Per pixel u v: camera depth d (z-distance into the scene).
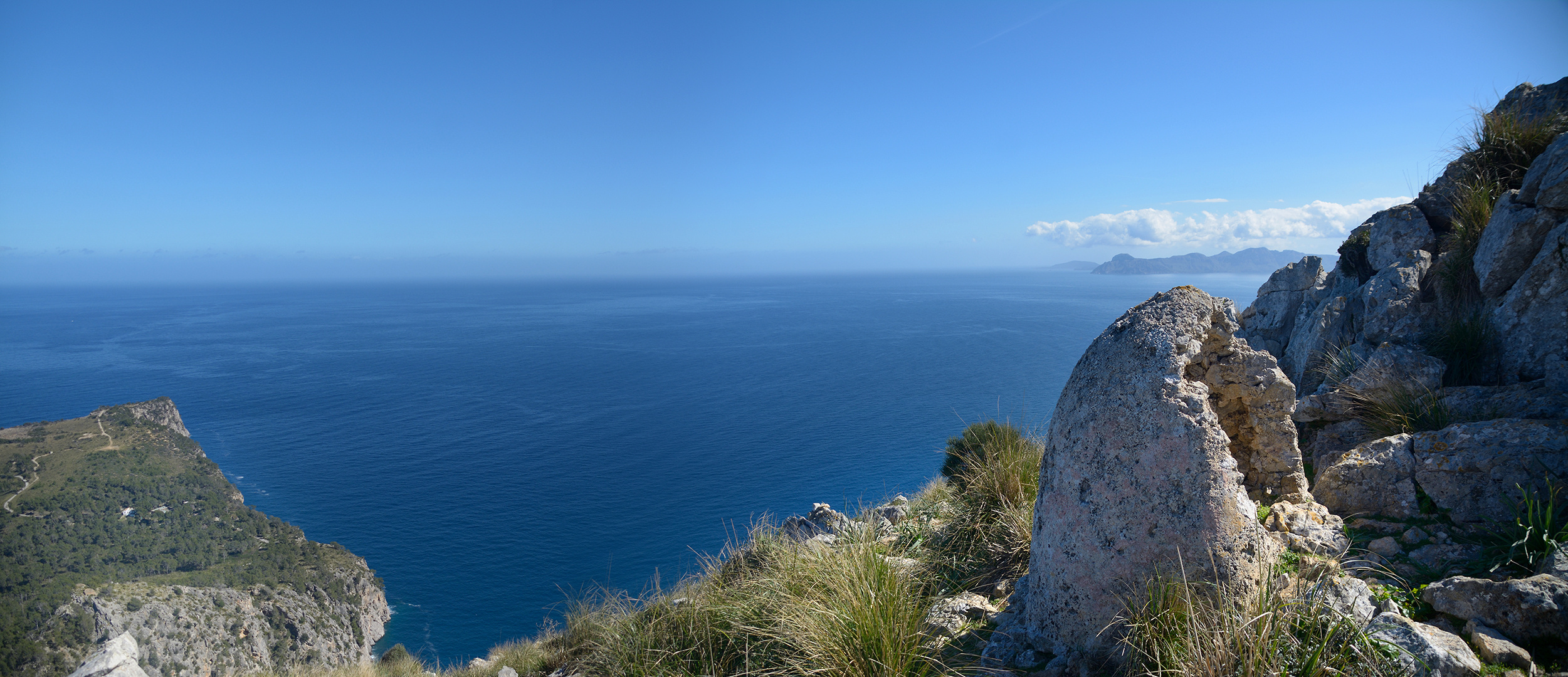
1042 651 3.87
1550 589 2.90
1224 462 3.57
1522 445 4.01
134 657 6.64
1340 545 4.00
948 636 4.41
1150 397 3.65
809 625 4.22
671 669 5.09
